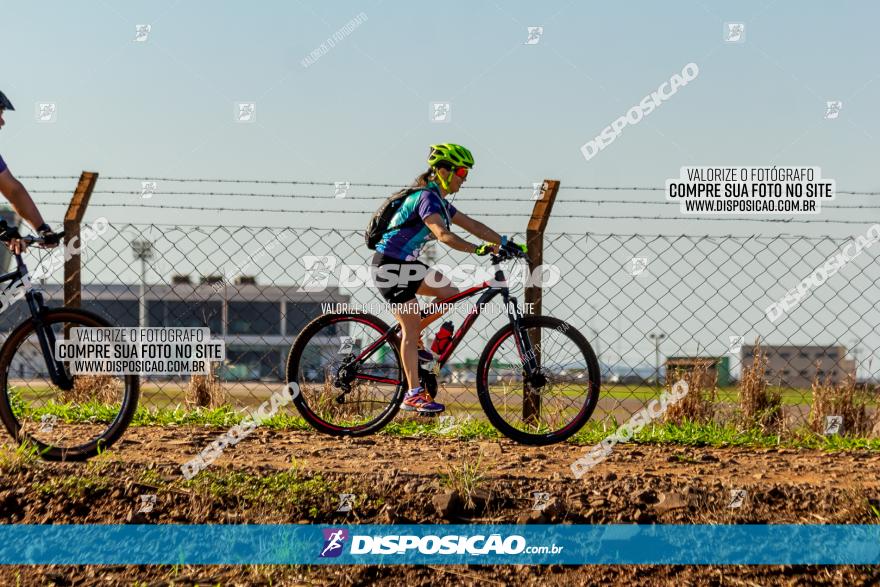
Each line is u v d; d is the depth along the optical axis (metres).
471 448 8.44
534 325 8.28
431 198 7.90
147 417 9.74
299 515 6.36
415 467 7.33
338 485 6.64
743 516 6.43
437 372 8.37
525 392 9.48
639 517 6.42
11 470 6.68
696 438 9.18
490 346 8.32
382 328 8.59
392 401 8.71
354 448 8.34
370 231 8.09
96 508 6.35
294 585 5.71
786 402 10.21
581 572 5.93
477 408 9.95
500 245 8.01
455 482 6.67
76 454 7.18
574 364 8.41
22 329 7.19
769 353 10.60
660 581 5.87
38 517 6.26
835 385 10.22
